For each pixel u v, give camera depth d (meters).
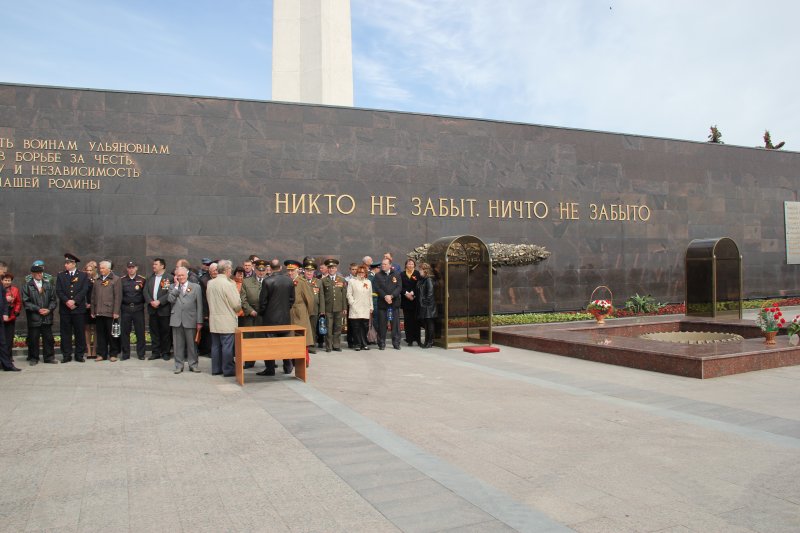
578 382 10.79
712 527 4.86
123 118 16.86
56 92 16.34
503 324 18.77
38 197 16.11
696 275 20.39
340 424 7.88
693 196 25.20
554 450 6.84
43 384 10.54
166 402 9.13
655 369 11.82
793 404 9.09
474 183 20.86
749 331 16.48
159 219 17.05
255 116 18.08
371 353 14.41
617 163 23.56
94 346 13.88
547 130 22.19
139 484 5.77
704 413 8.54
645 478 5.96
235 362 11.11
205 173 17.52
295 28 26.77
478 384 10.60
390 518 4.99
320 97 26.25
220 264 11.50
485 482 5.83
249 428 7.68
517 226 21.53
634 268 23.75
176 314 11.70
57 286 13.08
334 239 18.81
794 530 4.81
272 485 5.73
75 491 5.60
